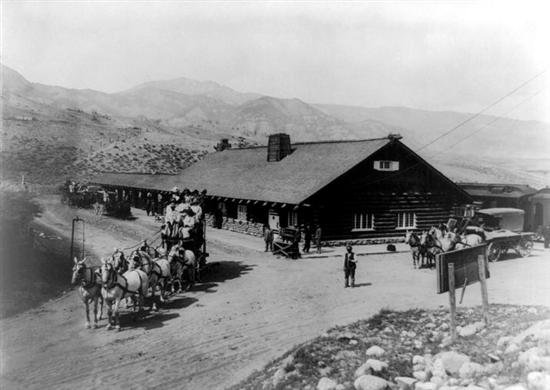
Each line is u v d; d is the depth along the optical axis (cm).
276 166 3794
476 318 1241
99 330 1438
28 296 1745
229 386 1005
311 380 872
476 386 720
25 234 2203
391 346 1048
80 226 3438
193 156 9181
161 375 1112
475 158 17838
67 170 6172
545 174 12962
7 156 5831
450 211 3422
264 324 1468
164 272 1706
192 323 1495
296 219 3083
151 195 4625
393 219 3225
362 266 2403
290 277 2136
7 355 1232
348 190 3070
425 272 2242
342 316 1500
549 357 745
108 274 1419
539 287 1823
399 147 3228
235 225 3662
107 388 1045
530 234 2730
